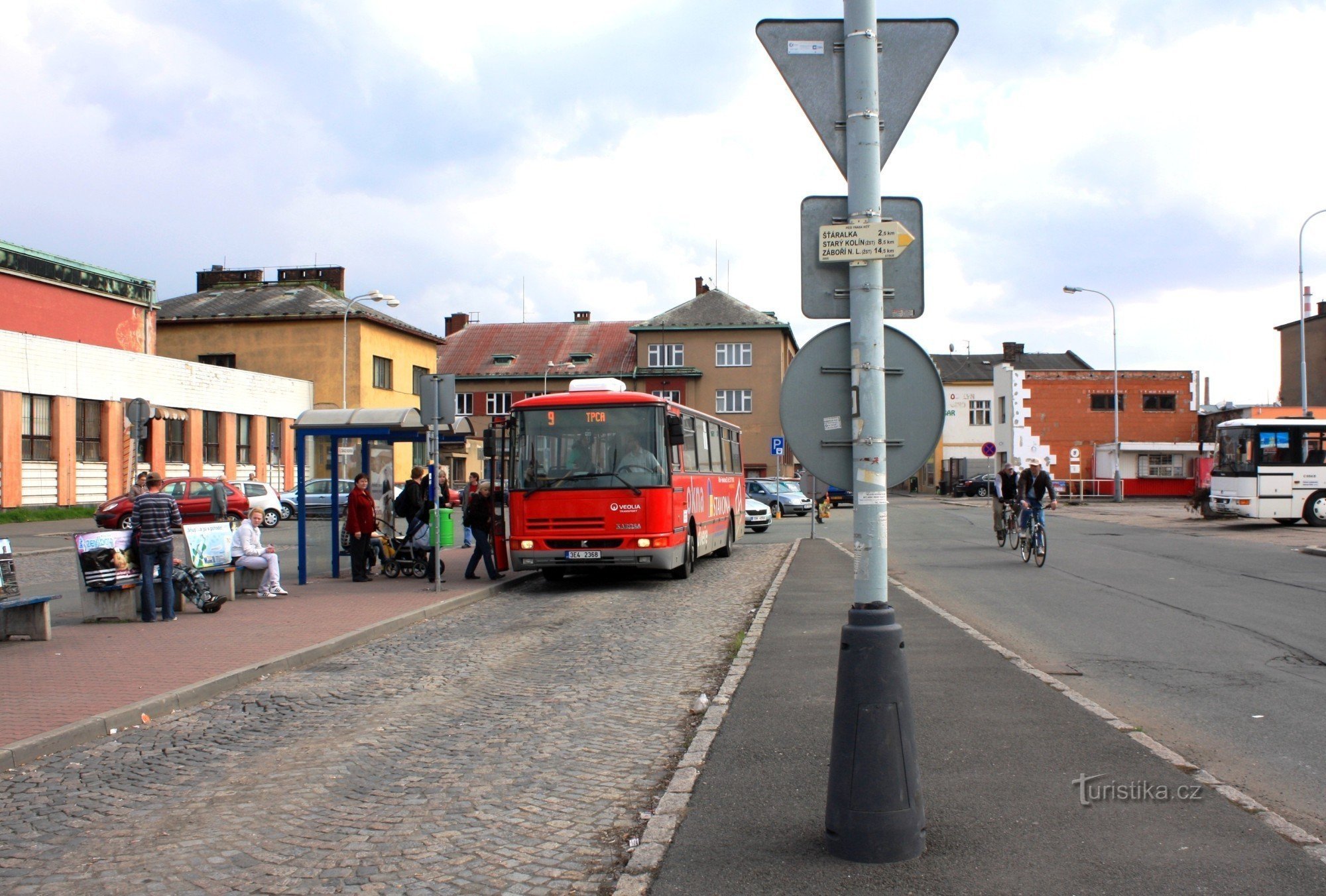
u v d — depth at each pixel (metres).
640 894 4.15
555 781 6.02
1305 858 4.34
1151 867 4.27
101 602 12.86
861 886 4.15
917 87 4.71
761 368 72.06
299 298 55.81
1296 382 62.44
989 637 10.84
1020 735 6.45
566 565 16.92
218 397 44.53
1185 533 28.25
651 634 11.84
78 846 5.09
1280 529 29.23
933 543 25.38
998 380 66.25
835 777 4.50
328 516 39.38
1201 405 61.25
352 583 18.05
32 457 35.12
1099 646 10.21
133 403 28.81
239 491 34.06
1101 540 25.61
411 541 18.75
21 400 34.53
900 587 15.66
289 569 21.14
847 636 4.52
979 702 7.39
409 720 7.72
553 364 75.19
